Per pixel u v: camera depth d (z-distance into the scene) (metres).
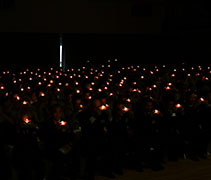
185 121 7.69
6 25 19.41
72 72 16.41
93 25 20.58
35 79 13.58
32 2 19.58
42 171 5.97
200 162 7.63
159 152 7.33
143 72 16.36
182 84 11.55
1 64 19.50
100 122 6.47
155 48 21.42
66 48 20.42
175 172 6.94
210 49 18.33
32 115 7.65
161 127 7.34
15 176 5.96
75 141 6.31
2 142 5.49
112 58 21.08
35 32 19.80
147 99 7.75
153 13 21.36
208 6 18.45
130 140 7.04
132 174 6.80
